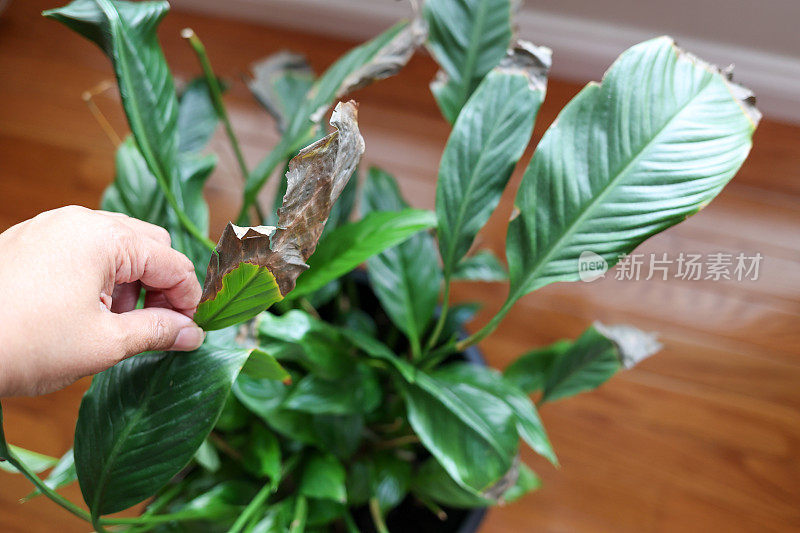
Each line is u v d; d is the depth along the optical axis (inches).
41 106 48.3
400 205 28.6
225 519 26.9
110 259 20.4
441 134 47.5
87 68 49.8
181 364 20.9
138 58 23.1
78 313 19.6
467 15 25.4
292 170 18.3
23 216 44.4
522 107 23.5
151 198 26.8
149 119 23.5
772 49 44.8
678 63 21.9
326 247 24.3
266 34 52.1
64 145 46.9
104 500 21.1
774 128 47.3
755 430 38.5
